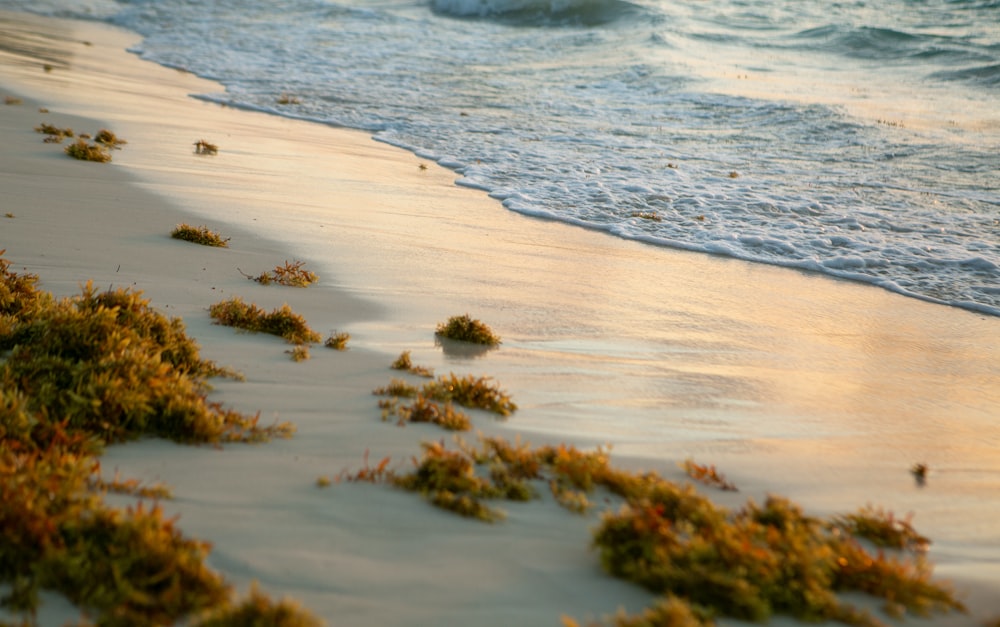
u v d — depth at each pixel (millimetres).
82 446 4652
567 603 3768
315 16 38781
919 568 4281
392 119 21406
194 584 3512
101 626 3260
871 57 32219
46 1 38656
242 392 5938
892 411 7285
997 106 24375
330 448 5188
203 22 36500
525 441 5680
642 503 4395
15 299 6707
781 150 19812
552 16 39688
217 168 14375
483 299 9297
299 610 3393
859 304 10906
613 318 9141
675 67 28938
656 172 17453
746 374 7816
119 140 15164
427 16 40094
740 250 13023
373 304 8695
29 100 18078
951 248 13539
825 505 5277
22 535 3580
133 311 6316
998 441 6805
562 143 19734
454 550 4121
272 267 9492
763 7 41188
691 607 3713
